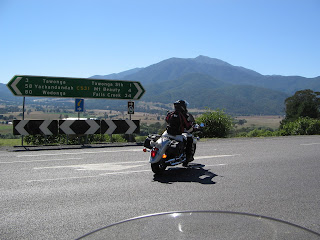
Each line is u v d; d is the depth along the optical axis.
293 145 13.84
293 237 1.36
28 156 10.42
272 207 5.11
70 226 4.29
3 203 5.38
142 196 5.78
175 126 7.80
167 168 8.48
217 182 6.88
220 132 19.34
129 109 15.52
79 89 14.84
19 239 3.86
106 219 4.56
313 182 6.90
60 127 13.87
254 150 12.05
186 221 1.56
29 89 13.89
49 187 6.46
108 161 9.47
